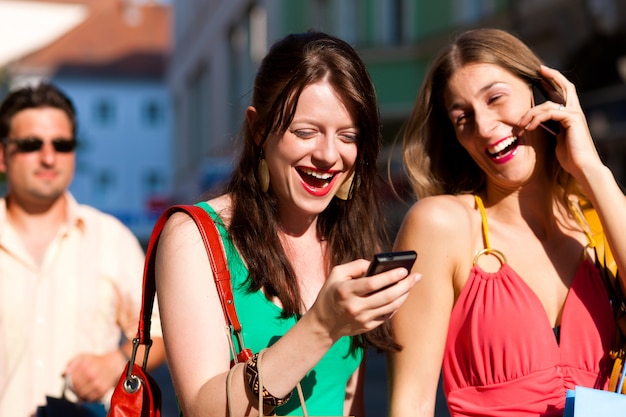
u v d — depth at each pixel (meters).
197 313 2.58
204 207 2.76
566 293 3.10
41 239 4.06
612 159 12.97
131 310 4.08
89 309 3.98
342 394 2.90
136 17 59.81
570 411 2.72
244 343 2.70
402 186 3.54
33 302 3.93
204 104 35.41
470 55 3.12
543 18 16.20
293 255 2.91
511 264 3.10
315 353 2.37
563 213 3.25
